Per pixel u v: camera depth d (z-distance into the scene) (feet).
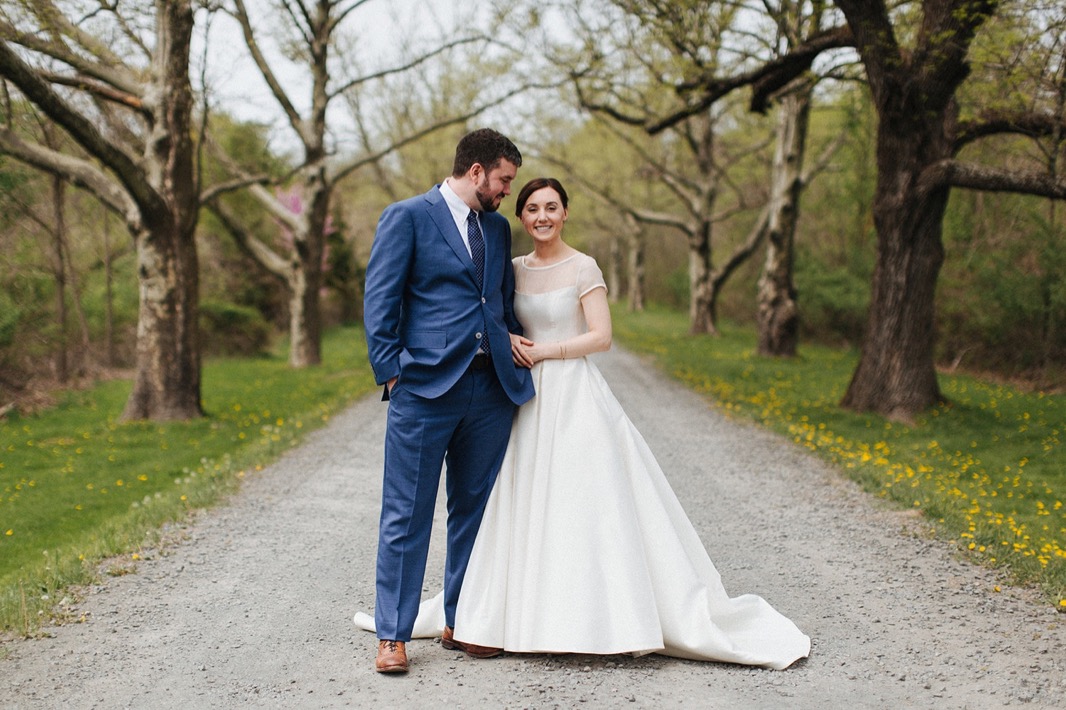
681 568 10.75
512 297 11.60
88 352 49.83
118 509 20.51
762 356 61.31
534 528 10.79
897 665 10.59
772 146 82.79
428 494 10.77
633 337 81.30
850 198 65.36
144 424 32.42
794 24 35.47
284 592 13.85
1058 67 25.08
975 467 24.59
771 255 61.36
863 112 56.59
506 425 11.12
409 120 73.26
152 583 14.26
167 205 32.91
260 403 39.81
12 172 36.99
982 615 12.44
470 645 10.75
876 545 16.28
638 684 10.01
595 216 111.96
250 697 9.81
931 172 32.12
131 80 33.06
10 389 37.60
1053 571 14.07
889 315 34.19
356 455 26.55
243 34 48.78
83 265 55.93
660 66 44.24
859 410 34.65
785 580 14.25
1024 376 47.16
